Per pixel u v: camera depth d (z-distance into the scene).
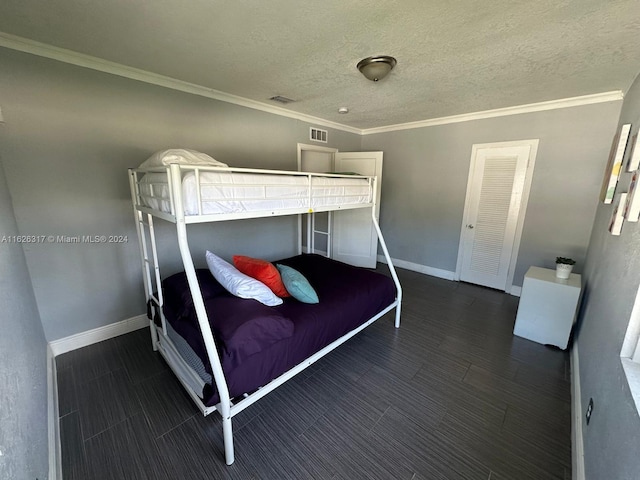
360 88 2.72
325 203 2.23
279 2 1.39
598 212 2.80
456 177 3.97
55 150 2.05
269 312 1.65
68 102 2.05
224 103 2.96
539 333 2.58
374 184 2.66
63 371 2.08
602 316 1.67
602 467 1.10
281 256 3.96
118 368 2.12
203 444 1.54
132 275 2.57
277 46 1.86
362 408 1.81
